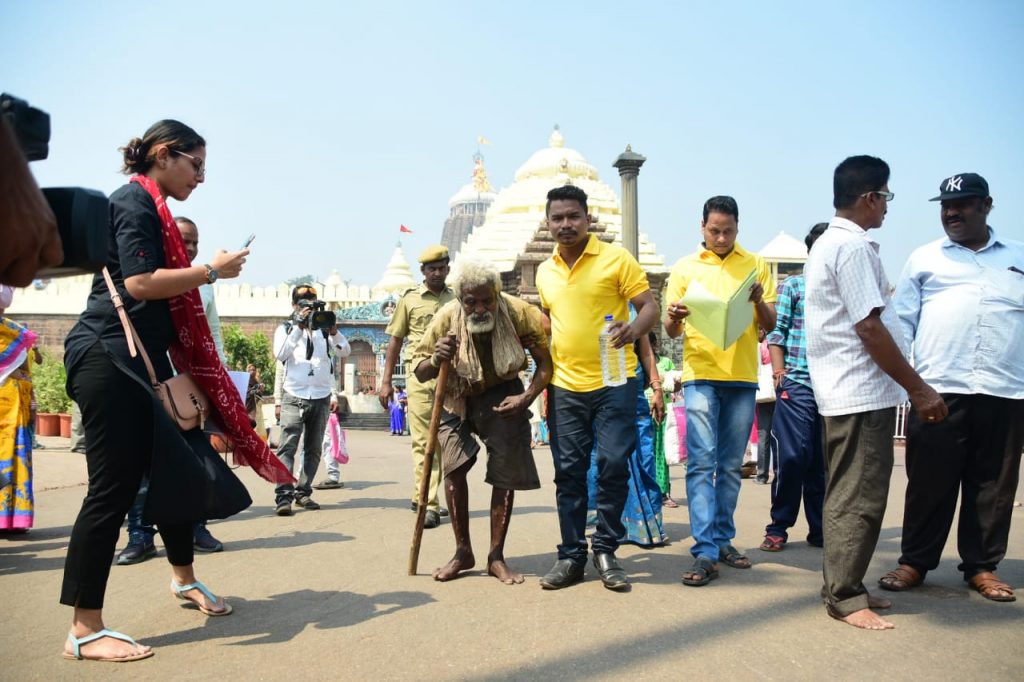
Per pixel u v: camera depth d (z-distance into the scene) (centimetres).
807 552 549
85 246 209
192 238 572
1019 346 442
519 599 419
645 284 461
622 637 355
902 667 320
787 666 321
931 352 455
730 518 510
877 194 393
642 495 573
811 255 408
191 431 367
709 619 383
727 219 511
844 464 387
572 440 455
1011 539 575
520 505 739
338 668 318
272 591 436
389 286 4569
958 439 438
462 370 450
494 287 443
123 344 347
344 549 546
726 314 460
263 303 3550
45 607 409
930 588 451
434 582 455
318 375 739
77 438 1335
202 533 543
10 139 163
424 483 468
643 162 1555
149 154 371
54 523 657
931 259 473
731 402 505
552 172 3397
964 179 455
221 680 306
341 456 912
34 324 3312
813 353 401
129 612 395
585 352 453
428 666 321
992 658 331
